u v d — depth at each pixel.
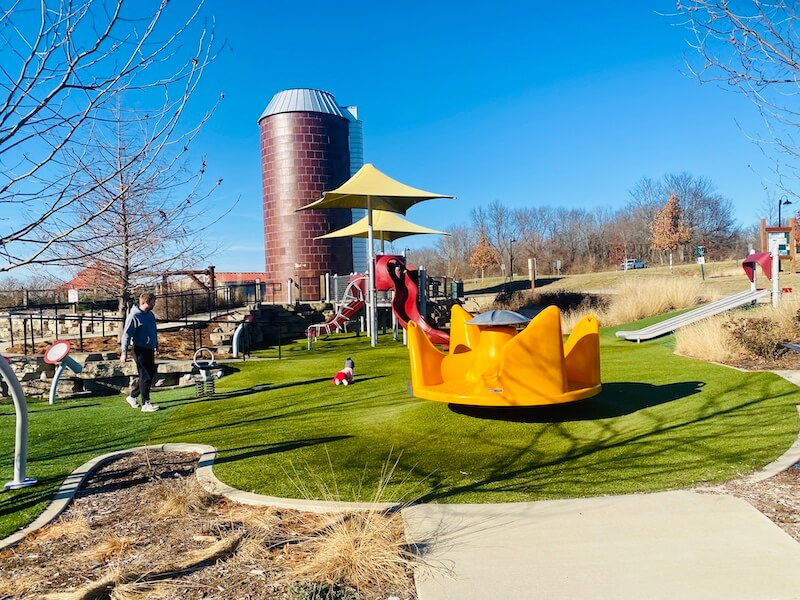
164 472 5.57
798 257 33.62
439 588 3.11
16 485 5.17
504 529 3.79
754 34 4.57
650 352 11.73
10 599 3.25
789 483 4.32
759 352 9.91
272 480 5.04
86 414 8.92
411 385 7.79
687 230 57.16
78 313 18.67
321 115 28.38
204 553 3.67
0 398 11.88
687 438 5.55
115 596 3.21
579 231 79.56
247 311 19.34
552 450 5.55
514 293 32.91
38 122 3.79
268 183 28.83
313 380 10.78
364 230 22.89
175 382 12.53
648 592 2.98
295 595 3.08
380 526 3.71
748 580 3.05
